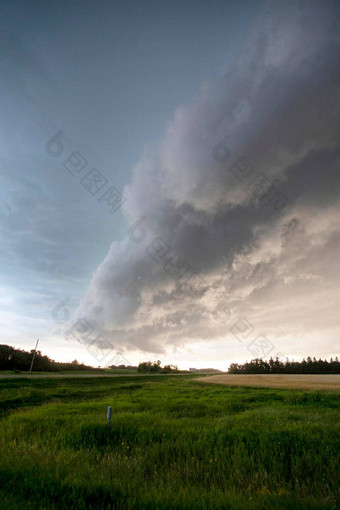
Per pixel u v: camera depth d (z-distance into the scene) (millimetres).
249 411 13031
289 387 33906
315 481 4863
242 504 3748
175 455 6621
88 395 25281
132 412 13484
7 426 9641
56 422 10250
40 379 39156
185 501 3873
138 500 3955
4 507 3488
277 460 5867
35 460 5582
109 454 6559
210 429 8641
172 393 26188
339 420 10047
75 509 3719
